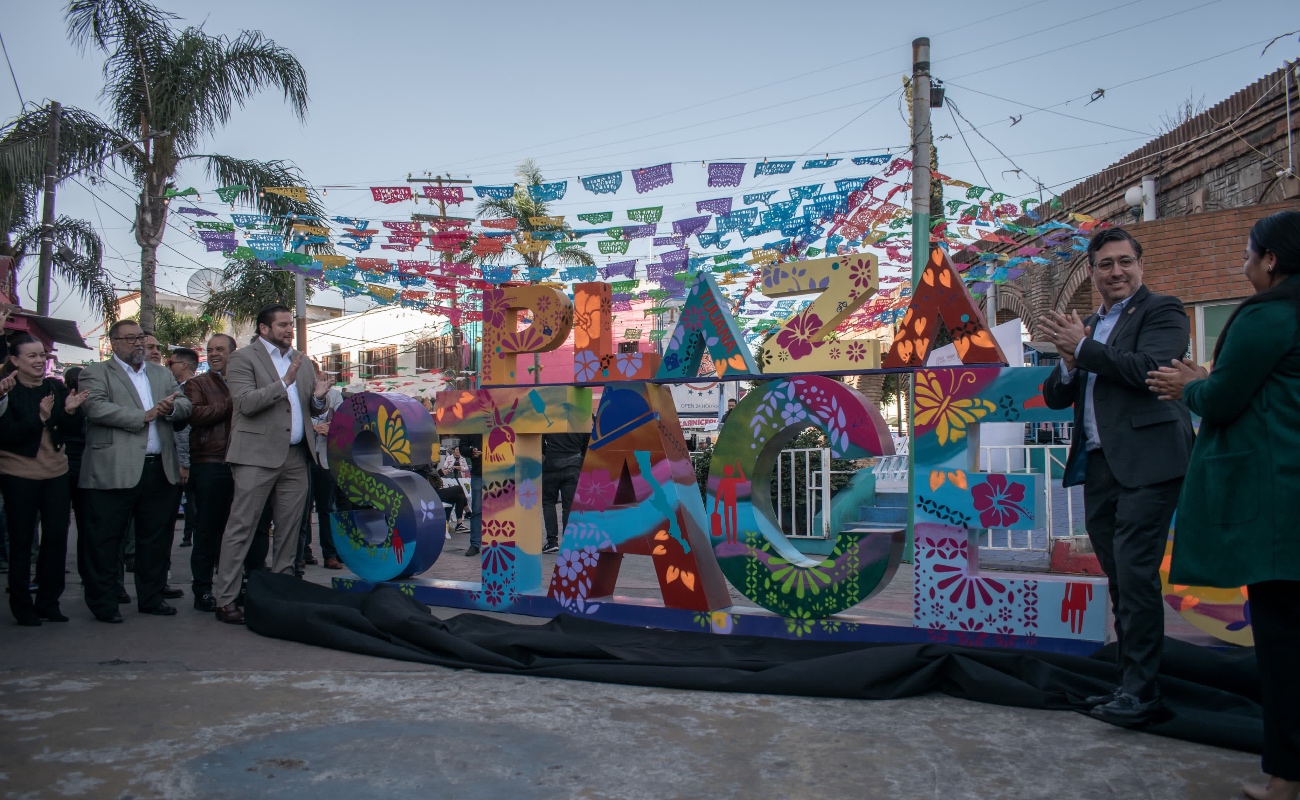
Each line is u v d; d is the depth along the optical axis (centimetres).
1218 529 300
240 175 1383
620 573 823
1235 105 1113
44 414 559
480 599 616
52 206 1611
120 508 595
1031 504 461
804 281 526
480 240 757
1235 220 1005
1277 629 292
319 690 439
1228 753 347
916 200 823
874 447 488
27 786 315
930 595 488
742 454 536
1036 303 1565
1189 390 317
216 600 605
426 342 2750
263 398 607
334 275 908
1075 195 1469
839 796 310
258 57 1434
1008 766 336
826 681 421
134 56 1403
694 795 311
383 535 670
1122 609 383
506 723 388
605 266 821
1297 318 295
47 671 472
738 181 645
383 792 313
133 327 619
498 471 615
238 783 320
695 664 461
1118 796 308
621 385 568
